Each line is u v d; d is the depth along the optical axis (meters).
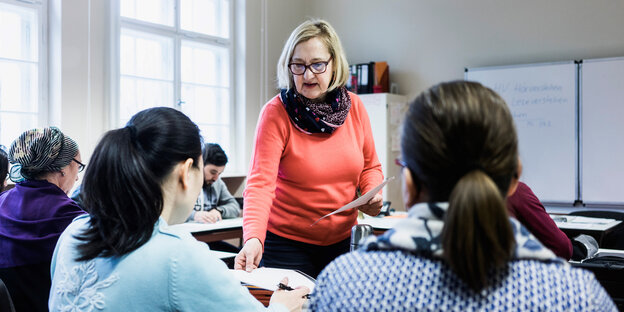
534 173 4.94
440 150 0.64
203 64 5.42
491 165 0.63
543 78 4.89
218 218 3.91
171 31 5.04
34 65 4.11
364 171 1.95
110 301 1.00
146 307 1.00
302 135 1.75
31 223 1.73
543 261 0.66
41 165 1.80
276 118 1.73
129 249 1.01
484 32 5.26
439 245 0.65
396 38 5.74
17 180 1.85
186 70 5.25
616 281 1.70
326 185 1.77
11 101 4.03
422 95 0.70
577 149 4.77
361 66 5.50
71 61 4.14
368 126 1.92
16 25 4.05
